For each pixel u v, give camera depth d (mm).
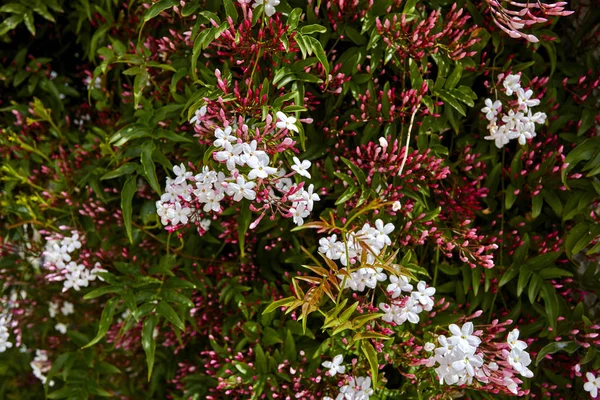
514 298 729
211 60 708
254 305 737
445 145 737
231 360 727
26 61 839
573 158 677
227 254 782
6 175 798
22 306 833
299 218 634
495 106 671
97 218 779
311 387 699
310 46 644
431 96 689
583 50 719
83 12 785
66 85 829
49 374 773
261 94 641
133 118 768
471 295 719
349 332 690
